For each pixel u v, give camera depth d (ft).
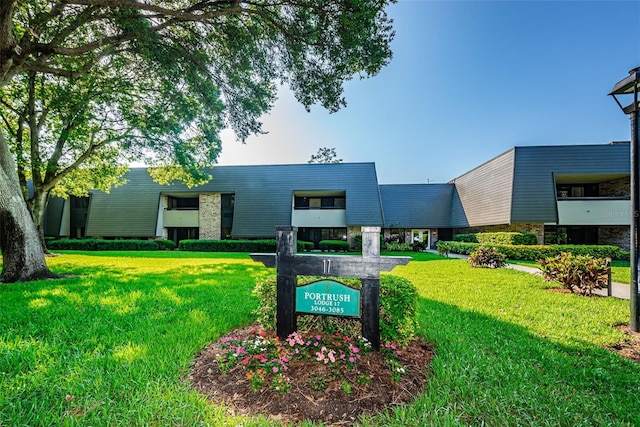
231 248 65.87
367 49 21.42
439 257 51.67
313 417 6.61
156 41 23.82
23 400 6.89
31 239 25.00
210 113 32.17
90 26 25.44
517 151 56.65
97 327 12.24
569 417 6.63
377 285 9.68
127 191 75.41
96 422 6.16
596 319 14.76
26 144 45.88
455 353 10.13
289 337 9.32
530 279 27.12
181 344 10.45
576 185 64.90
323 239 76.84
